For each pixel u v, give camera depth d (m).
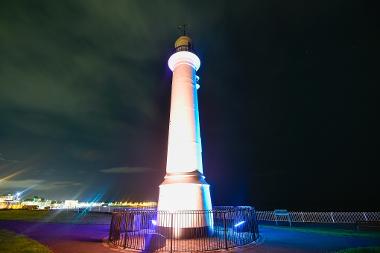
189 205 11.88
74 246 10.62
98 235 13.90
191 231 11.52
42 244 11.02
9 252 9.30
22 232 15.30
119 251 9.67
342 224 17.59
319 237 12.46
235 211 11.77
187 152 13.11
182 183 12.23
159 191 12.94
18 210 41.72
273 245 10.56
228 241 10.83
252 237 11.62
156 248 9.64
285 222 19.58
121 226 11.49
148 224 12.18
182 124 13.62
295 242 11.18
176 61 15.07
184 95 14.17
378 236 12.61
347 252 9.18
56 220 24.02
